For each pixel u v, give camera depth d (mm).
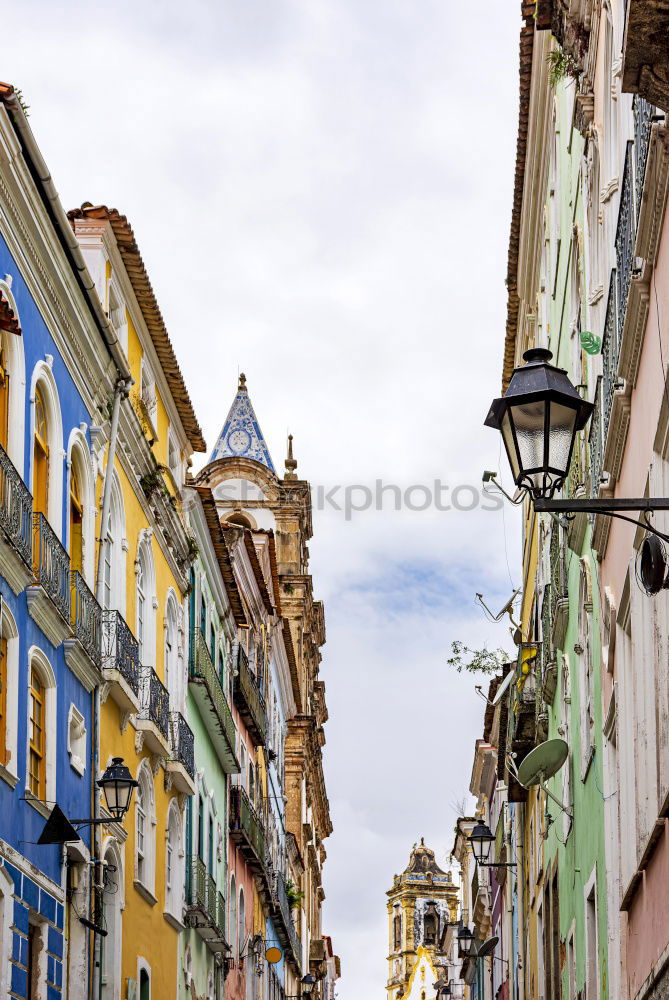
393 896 132375
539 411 10008
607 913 17062
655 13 9820
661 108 10664
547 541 25234
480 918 53156
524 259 28625
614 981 16656
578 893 20859
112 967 22547
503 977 42438
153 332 26094
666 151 11180
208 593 33281
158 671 26766
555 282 23500
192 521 30531
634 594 13914
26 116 17344
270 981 46781
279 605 48375
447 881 130500
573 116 19203
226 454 62625
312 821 68438
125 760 23547
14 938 17062
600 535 16312
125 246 23812
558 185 22812
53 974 18875
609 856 17000
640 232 12281
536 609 28344
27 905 17672
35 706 18875
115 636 22359
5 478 17078
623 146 15359
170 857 28016
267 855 44281
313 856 70250
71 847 19875
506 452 10180
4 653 17406
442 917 128125
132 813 24109
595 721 17891
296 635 62281
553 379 10047
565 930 23047
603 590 16922
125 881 23531
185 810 28969
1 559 16969
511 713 29484
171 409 28453
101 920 21328
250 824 38688
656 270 12219
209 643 33469
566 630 21781
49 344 19906
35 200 18438
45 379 19703
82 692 21078
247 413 63406
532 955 30234
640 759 13836
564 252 21859
